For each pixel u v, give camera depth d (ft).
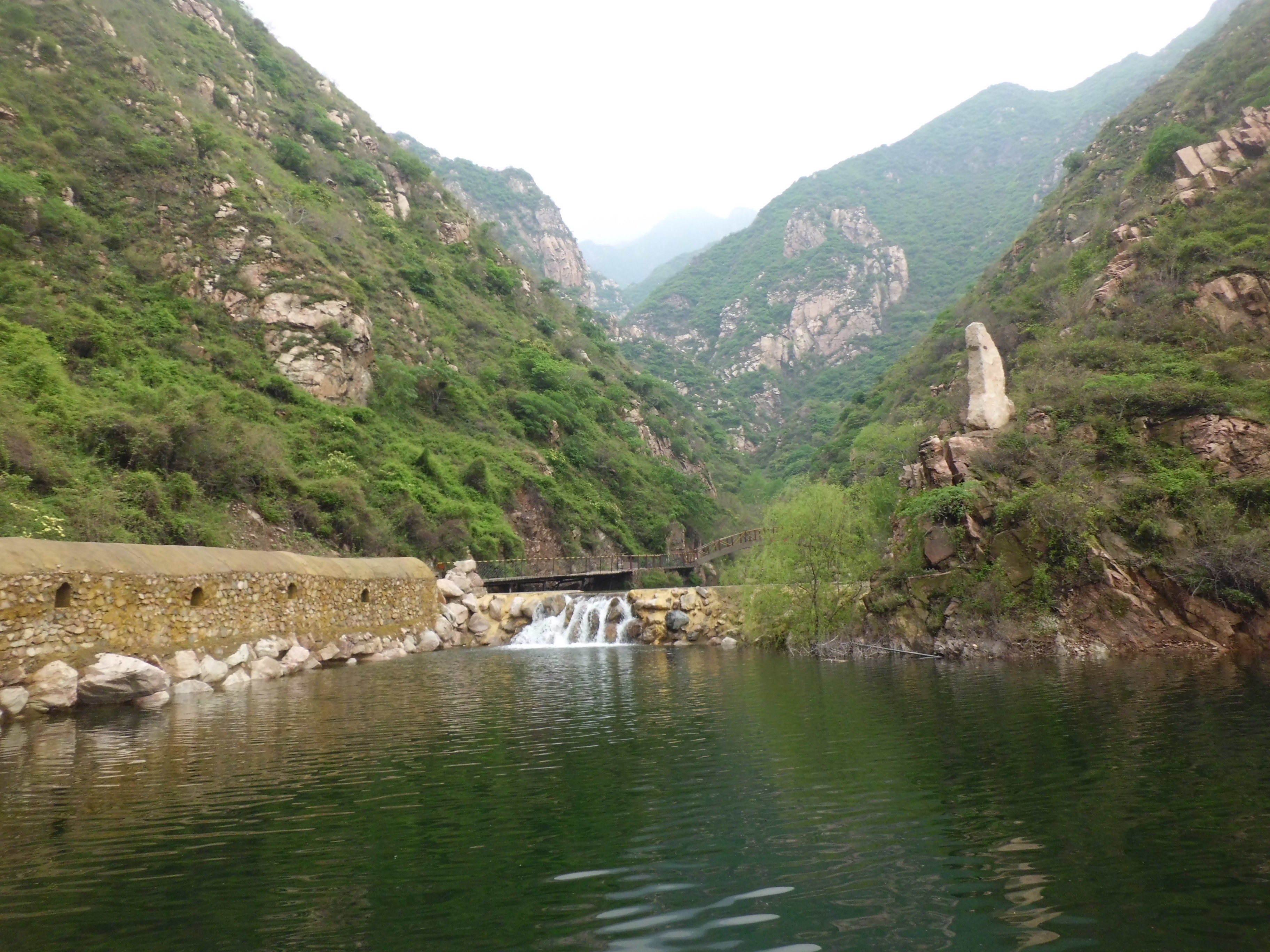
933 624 79.77
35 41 175.11
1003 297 214.90
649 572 180.65
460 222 329.93
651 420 320.09
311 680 69.97
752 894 19.48
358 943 17.06
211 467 112.98
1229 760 30.81
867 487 111.24
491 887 20.33
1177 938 16.48
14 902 19.70
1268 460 78.79
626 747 38.04
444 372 203.00
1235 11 260.42
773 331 613.52
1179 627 71.05
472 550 152.66
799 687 57.67
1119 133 248.73
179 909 19.10
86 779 32.65
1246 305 101.04
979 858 21.54
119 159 167.43
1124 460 83.71
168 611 64.23
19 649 51.42
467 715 49.14
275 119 271.49
